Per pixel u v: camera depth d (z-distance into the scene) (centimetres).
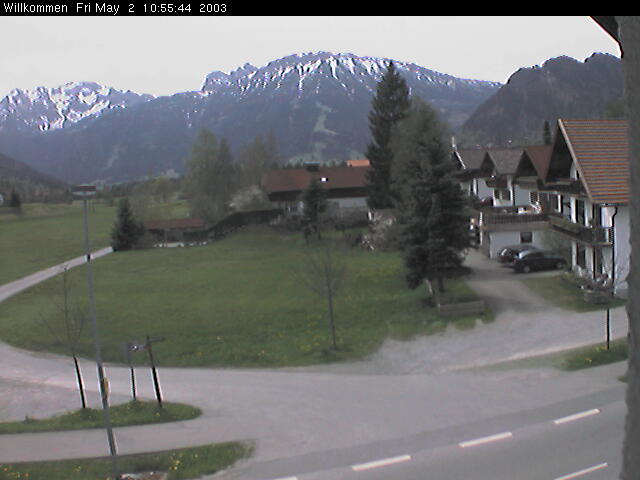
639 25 294
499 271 4062
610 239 3219
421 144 3675
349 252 5372
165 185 10981
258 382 2442
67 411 2222
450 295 3372
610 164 3272
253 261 5491
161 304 3978
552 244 3975
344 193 7925
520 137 16900
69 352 3106
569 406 1825
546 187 3950
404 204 4959
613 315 2939
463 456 1510
